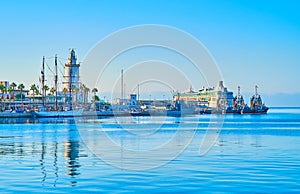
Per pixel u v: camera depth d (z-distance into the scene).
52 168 37.50
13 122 161.12
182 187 28.64
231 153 49.72
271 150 53.34
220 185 29.27
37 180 31.33
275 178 31.84
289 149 54.59
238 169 36.34
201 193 26.91
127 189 28.03
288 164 39.44
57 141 71.94
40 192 27.22
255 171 35.22
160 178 31.98
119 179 31.59
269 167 37.50
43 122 161.25
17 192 27.23
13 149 56.66
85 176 33.03
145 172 34.91
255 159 43.44
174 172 34.81
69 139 76.69
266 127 124.38
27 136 85.62
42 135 88.69
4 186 29.11
